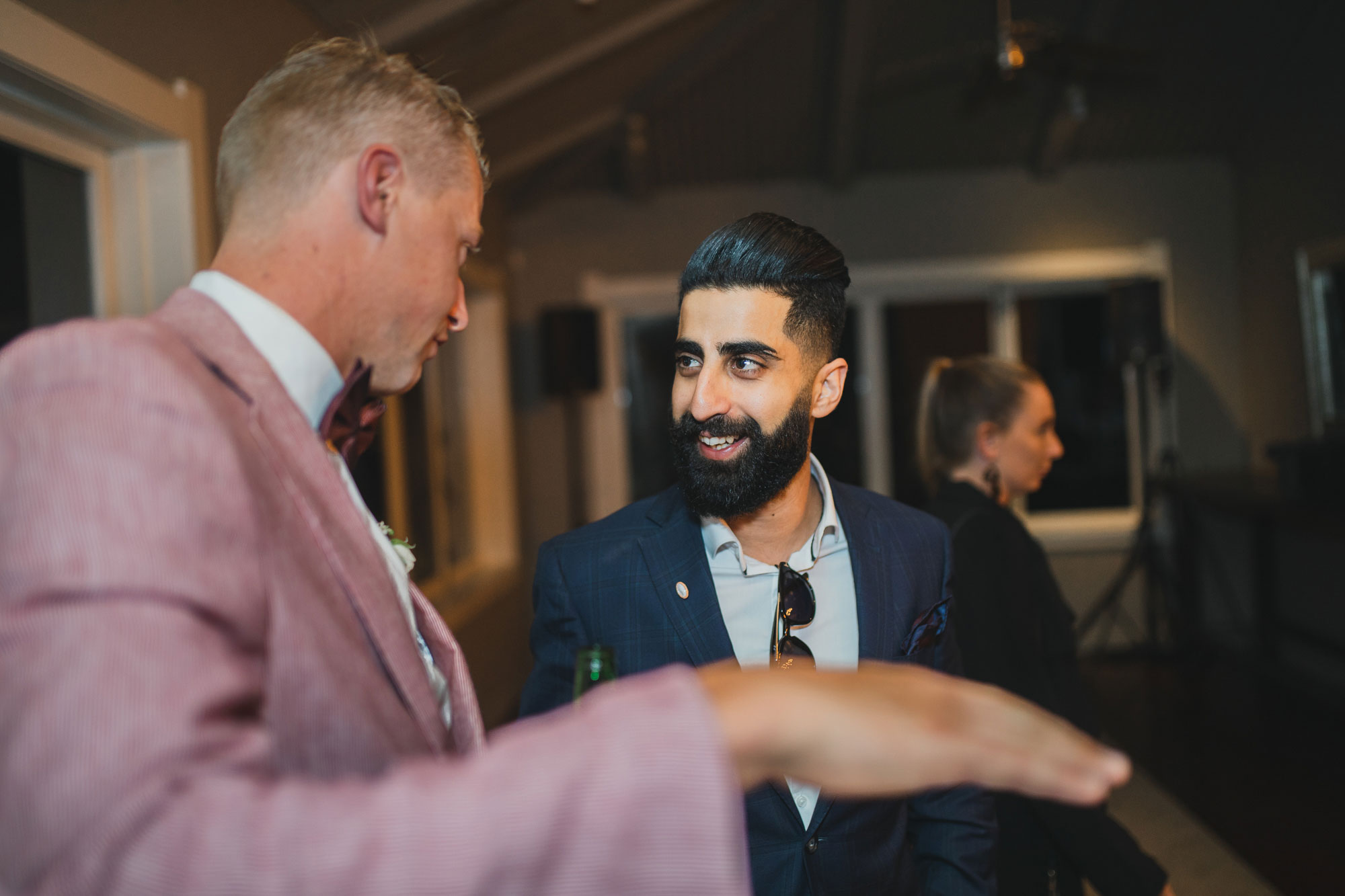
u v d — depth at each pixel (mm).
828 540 1160
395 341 673
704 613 1066
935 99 5059
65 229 1821
